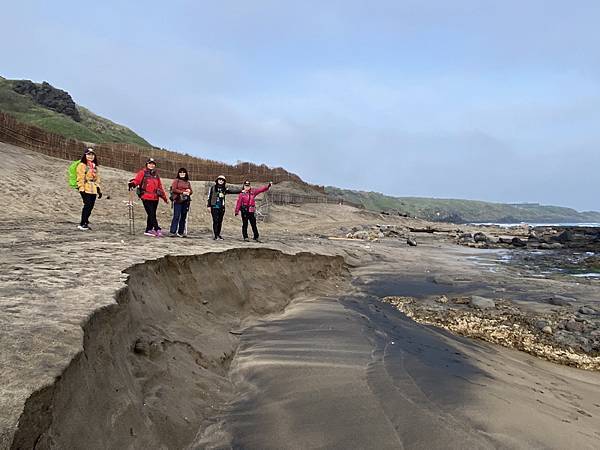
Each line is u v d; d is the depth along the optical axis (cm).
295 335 736
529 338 822
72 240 878
